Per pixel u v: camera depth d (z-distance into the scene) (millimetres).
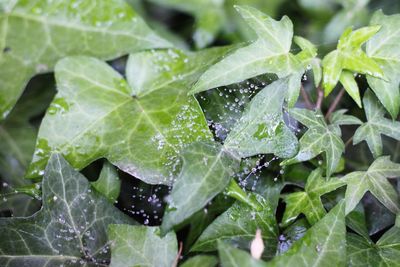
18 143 450
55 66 433
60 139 420
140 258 389
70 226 405
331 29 459
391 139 443
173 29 461
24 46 442
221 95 422
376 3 462
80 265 402
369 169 409
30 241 401
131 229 390
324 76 414
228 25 454
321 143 406
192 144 394
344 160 430
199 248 395
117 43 443
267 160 418
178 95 425
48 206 403
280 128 400
